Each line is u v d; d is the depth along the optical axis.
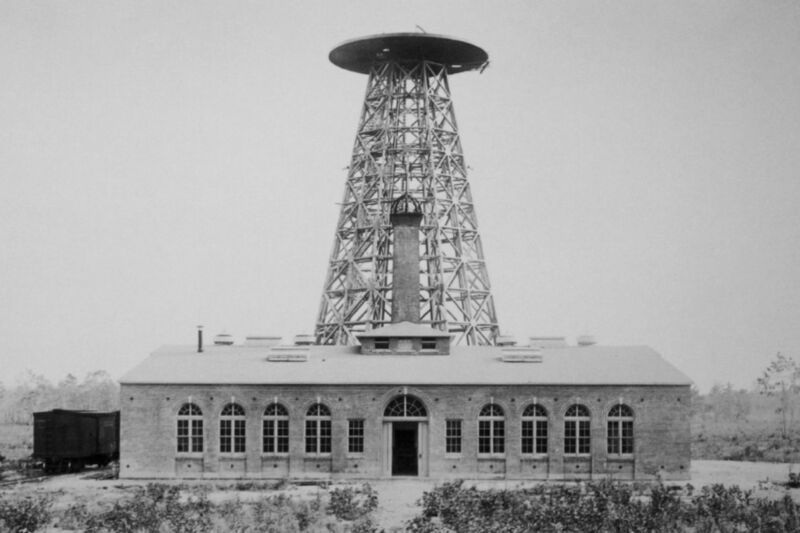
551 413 76.06
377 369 78.69
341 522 56.81
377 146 119.25
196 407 77.12
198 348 84.62
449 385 76.19
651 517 55.38
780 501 62.16
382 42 116.00
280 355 80.88
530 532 53.31
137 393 77.06
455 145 121.38
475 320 115.38
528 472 75.94
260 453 76.56
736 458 101.00
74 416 81.69
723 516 56.91
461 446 76.25
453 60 121.00
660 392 76.06
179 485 72.31
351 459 76.25
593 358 80.94
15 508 57.91
